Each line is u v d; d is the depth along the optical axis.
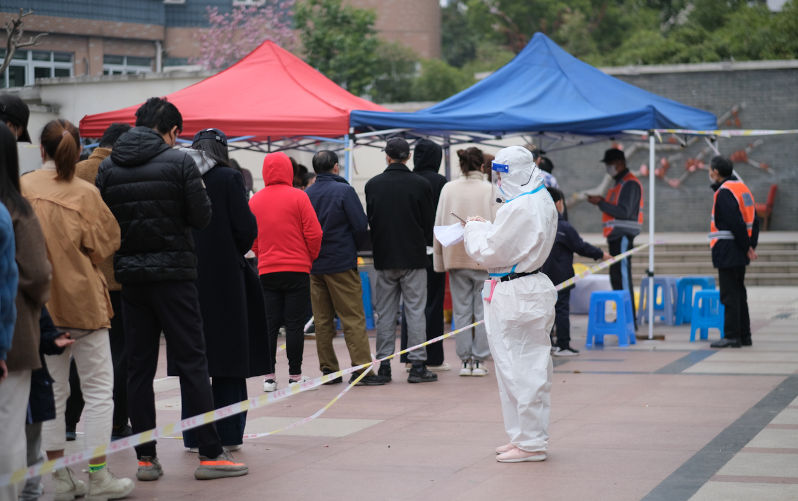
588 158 35.56
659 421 8.54
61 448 6.38
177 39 47.34
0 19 32.62
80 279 6.16
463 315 11.25
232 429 7.66
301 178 16.52
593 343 14.21
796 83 33.97
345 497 6.38
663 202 35.06
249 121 13.69
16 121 6.19
